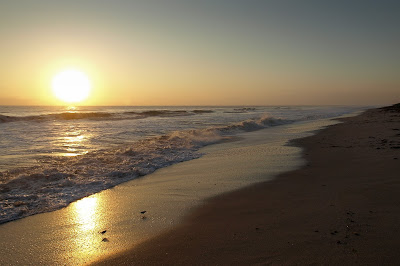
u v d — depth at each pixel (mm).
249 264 3023
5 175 6941
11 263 3297
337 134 14914
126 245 3654
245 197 5359
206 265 3064
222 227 4055
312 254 3135
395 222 3805
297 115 40438
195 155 10258
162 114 40906
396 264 2861
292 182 6195
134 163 8602
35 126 20453
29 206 5121
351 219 3982
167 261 3201
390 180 5738
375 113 37469
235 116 39094
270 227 3934
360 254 3072
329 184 5844
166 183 6664
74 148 11578
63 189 6113
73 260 3342
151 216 4633
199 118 33875
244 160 8984
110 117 31547
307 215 4262
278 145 11812
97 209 5020
